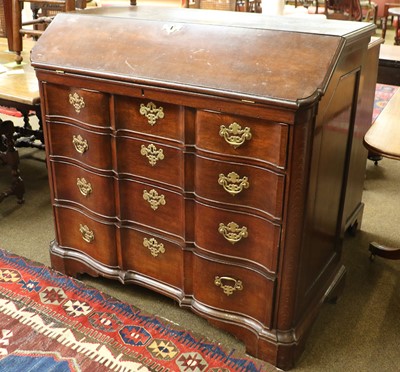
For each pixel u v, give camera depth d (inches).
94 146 65.2
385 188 110.3
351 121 64.6
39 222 95.9
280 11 89.3
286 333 60.1
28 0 99.4
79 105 64.3
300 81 49.8
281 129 50.4
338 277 72.0
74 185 71.7
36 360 62.3
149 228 67.0
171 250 66.2
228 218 58.2
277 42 54.0
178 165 60.3
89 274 76.0
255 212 56.5
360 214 90.7
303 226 55.3
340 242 72.1
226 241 59.6
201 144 56.1
